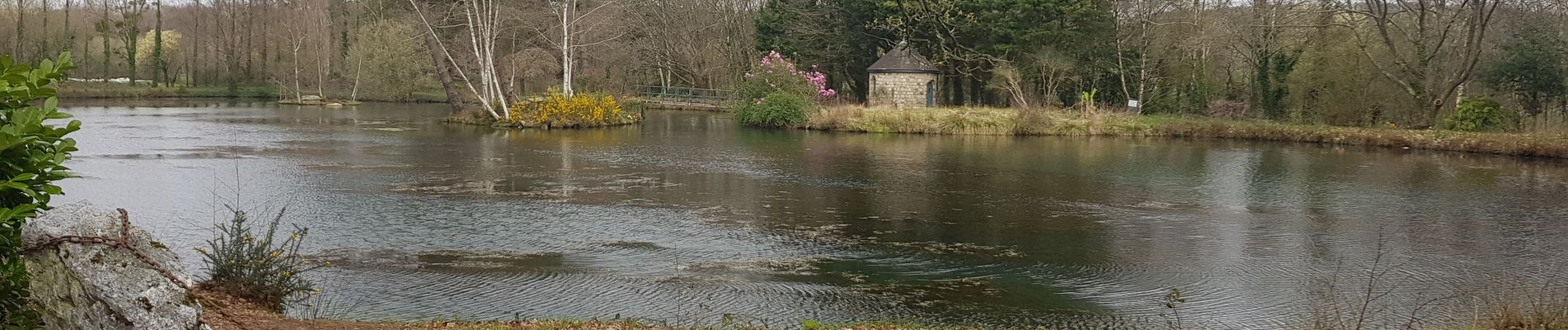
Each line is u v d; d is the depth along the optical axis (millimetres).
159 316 4180
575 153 23391
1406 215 15102
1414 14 34250
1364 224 14234
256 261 7664
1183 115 39906
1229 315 8773
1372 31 37156
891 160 22984
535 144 26031
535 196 15578
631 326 7453
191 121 34031
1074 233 13062
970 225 13539
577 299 8828
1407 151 28109
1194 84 41406
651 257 10914
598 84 51781
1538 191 18547
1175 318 8609
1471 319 8617
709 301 8867
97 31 60719
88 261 4133
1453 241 12867
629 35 55531
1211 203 16250
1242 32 40250
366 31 57406
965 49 44062
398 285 9180
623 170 19766
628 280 9703
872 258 11078
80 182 16234
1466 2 33094
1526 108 32031
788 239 12195
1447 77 33375
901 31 46125
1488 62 32781
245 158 20859
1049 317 8562
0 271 4246
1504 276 10664
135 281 4160
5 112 4629
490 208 14234
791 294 9227
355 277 9477
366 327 6988
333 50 63625
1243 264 11141
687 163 21375
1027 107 34906
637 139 28953
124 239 4273
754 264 10617
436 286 9188
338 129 31156
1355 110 34438
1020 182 18859
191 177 17219
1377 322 8547
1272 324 8453
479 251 10992
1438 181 20094
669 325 7805
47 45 58531
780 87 38062
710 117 42938
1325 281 10250
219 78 66500
